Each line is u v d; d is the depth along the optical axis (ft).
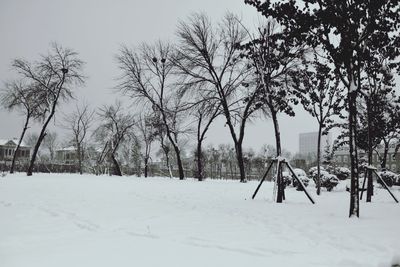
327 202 44.19
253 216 29.76
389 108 59.00
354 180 30.17
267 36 47.98
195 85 97.50
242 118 93.50
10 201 37.47
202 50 95.30
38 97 105.50
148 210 31.89
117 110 155.33
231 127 94.27
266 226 24.82
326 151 141.08
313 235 21.76
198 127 104.94
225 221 26.76
